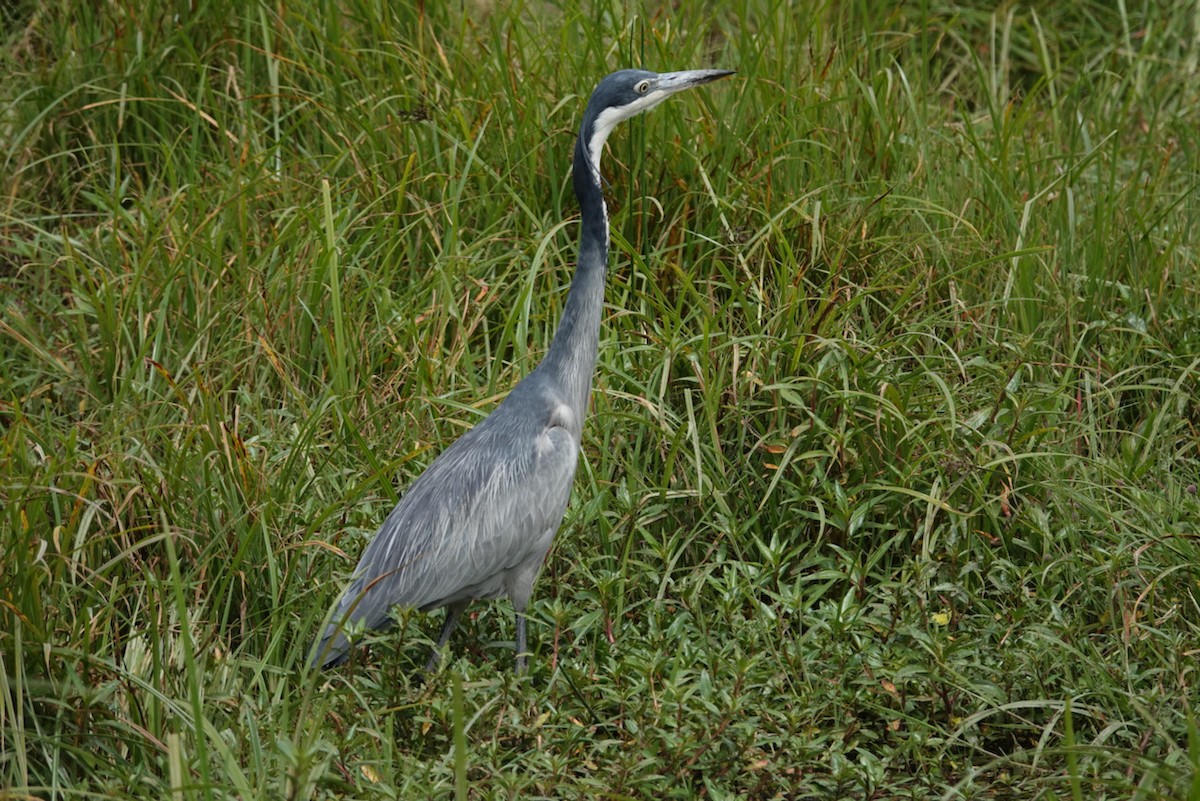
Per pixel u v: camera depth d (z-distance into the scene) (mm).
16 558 8031
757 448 10531
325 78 13125
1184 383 11430
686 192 12125
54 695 7855
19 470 9094
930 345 11375
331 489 10070
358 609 8711
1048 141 14656
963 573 9430
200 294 11625
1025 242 12148
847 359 10492
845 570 9539
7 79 13898
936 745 8047
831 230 12000
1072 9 17453
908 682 8477
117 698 8070
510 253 11641
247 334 11211
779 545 9812
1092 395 11031
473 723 7883
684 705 7961
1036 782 7660
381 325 11203
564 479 9109
